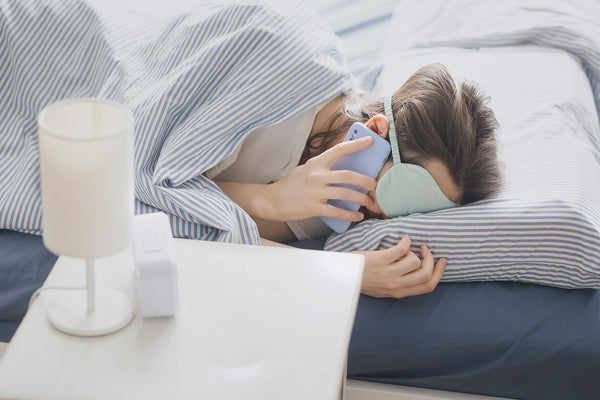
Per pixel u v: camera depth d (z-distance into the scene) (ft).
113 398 2.33
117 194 2.31
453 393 3.65
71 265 2.84
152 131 3.76
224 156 3.84
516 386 3.55
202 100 3.90
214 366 2.45
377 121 3.71
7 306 3.64
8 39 4.47
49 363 2.43
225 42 3.83
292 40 3.92
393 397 3.68
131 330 2.56
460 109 3.60
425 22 5.63
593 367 3.43
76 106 2.38
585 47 5.14
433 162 3.60
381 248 3.70
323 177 3.68
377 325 3.61
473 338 3.51
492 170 3.67
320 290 2.77
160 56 4.20
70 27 4.56
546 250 3.56
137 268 2.52
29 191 3.82
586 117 4.59
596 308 3.57
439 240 3.61
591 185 3.84
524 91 4.67
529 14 5.42
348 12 6.12
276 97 3.86
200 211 3.61
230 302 2.70
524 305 3.59
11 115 4.41
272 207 3.86
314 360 2.49
